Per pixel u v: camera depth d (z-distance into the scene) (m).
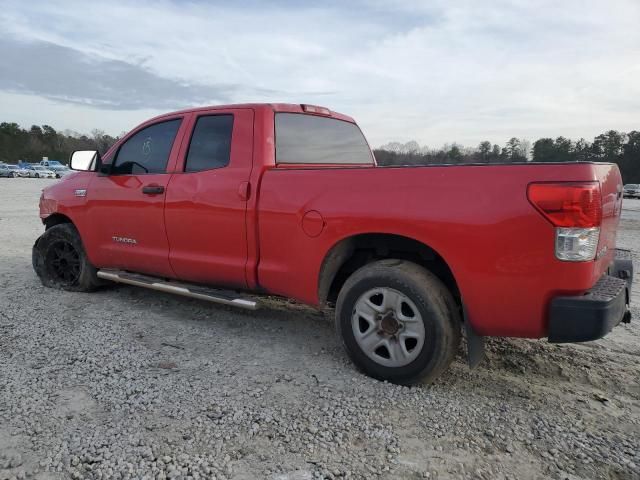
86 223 4.89
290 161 4.00
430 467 2.31
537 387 3.17
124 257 4.63
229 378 3.20
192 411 2.77
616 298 2.66
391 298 3.08
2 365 3.32
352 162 4.93
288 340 3.94
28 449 2.39
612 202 2.94
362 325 3.25
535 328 2.73
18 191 26.23
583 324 2.56
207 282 4.09
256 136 3.81
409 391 3.05
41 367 3.31
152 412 2.75
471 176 2.81
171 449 2.41
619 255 3.69
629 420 2.78
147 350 3.65
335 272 3.50
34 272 6.16
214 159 4.02
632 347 3.88
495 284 2.75
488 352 3.73
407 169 3.03
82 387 3.03
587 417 2.80
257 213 3.63
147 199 4.33
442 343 2.94
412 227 2.96
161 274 4.45
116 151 4.83
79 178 5.05
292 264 3.50
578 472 2.30
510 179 2.69
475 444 2.51
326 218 3.28
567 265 2.57
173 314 4.54
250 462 2.32
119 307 4.72
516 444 2.52
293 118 4.15
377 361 3.17
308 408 2.82
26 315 4.40
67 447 2.41
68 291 5.23
